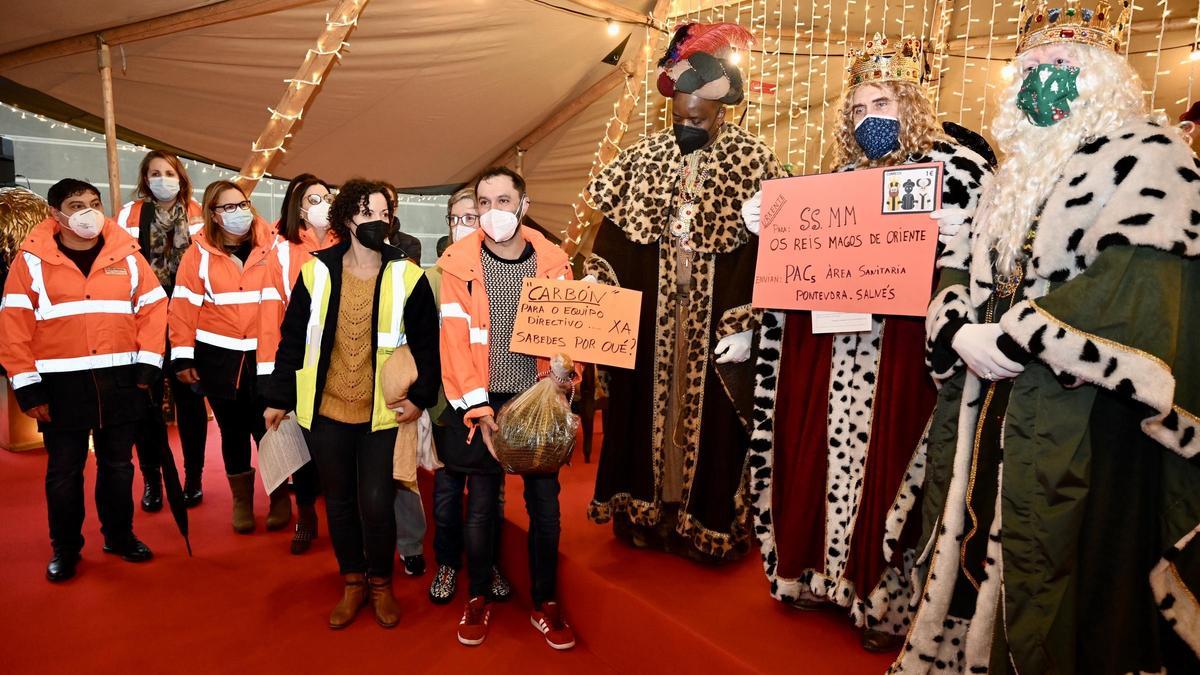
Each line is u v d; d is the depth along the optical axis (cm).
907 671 165
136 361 292
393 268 240
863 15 436
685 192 239
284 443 286
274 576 295
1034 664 140
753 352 232
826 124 523
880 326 200
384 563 255
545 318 229
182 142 570
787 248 200
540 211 780
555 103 575
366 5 385
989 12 418
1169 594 139
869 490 198
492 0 408
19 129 1033
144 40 407
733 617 215
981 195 173
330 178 671
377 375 240
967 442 161
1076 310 133
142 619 259
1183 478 137
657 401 248
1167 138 135
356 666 231
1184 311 133
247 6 382
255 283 327
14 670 225
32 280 268
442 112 552
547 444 212
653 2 457
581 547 269
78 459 288
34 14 370
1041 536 140
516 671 230
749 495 243
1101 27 144
